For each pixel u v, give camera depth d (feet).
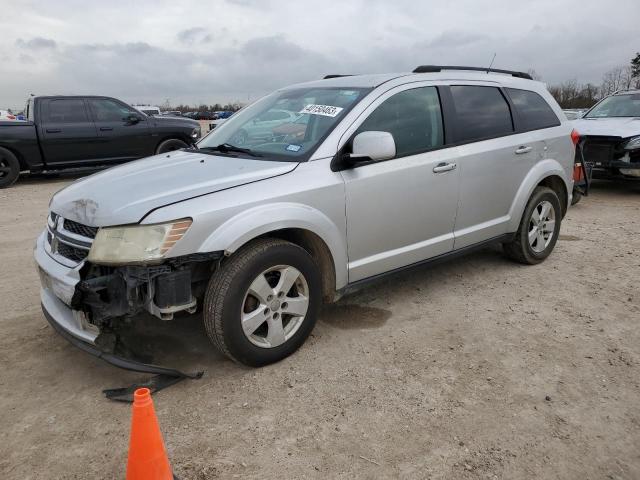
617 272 16.35
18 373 10.65
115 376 10.55
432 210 13.32
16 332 12.44
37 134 34.96
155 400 9.66
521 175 15.71
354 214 11.64
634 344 11.70
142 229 9.12
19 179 39.86
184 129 40.11
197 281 10.23
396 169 12.32
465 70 15.29
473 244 14.82
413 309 13.64
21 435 8.77
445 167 13.32
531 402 9.57
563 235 20.90
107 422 9.11
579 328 12.50
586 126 29.66
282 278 10.52
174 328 12.51
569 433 8.73
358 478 7.76
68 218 10.20
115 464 8.12
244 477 7.79
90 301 9.43
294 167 10.98
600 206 26.48
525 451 8.30
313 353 11.34
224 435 8.71
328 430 8.82
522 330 12.41
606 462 8.08
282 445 8.46
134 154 38.52
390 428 8.86
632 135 27.25
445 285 15.30
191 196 9.70
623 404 9.51
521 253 16.53
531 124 16.25
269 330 10.52
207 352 11.41
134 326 11.07
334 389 9.99
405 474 7.84
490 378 10.36
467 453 8.27
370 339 11.98
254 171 10.72
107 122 37.22
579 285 15.26
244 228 9.78
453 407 9.43
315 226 10.89
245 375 10.48
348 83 13.44
